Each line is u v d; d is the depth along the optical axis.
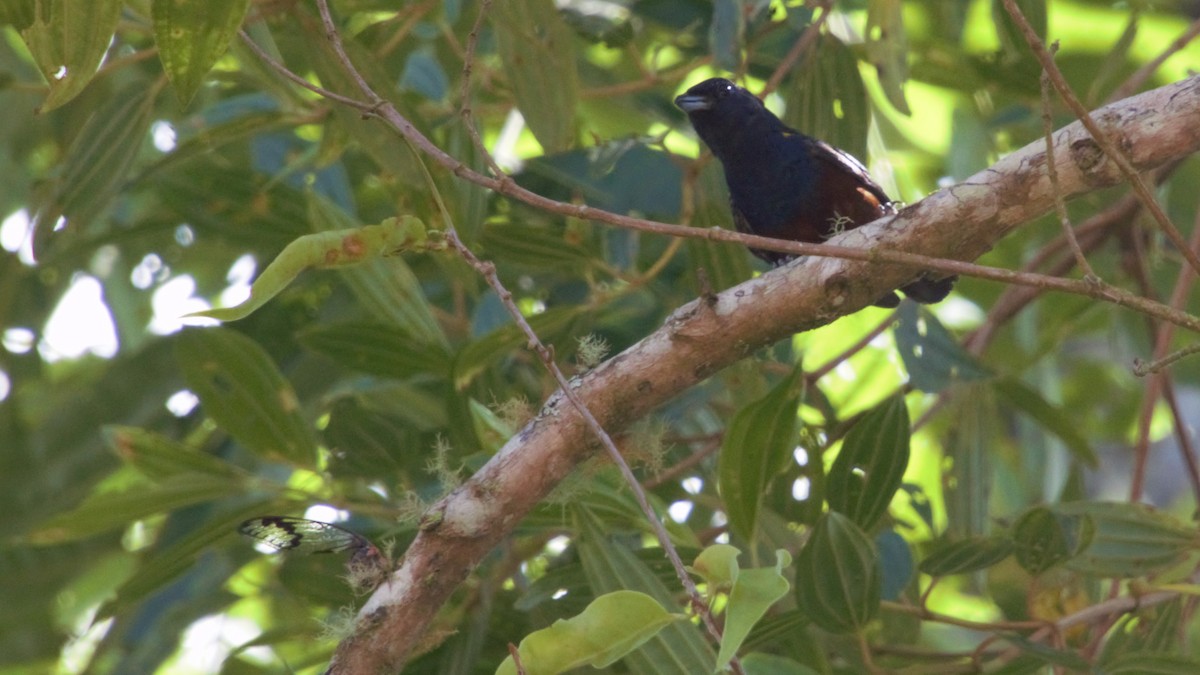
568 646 5.48
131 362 13.10
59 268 14.04
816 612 8.07
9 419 12.91
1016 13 5.73
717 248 10.26
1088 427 17.38
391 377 9.94
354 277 9.50
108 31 6.28
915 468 14.92
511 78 9.52
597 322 10.75
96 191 9.77
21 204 13.66
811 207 10.16
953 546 8.44
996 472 14.23
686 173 10.17
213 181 11.12
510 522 6.32
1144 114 6.13
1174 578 9.80
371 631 6.12
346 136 9.84
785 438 7.62
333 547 7.11
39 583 13.23
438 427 10.31
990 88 12.19
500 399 9.80
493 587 9.55
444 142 10.66
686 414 9.95
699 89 10.51
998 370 10.73
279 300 12.27
